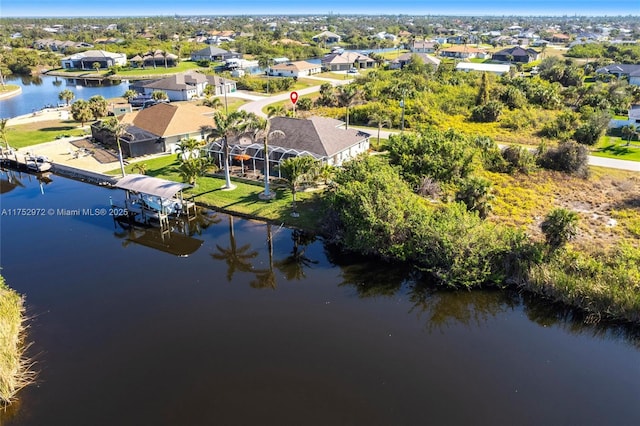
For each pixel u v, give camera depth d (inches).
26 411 860.0
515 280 1251.8
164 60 5708.7
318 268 1384.1
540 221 1593.3
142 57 5871.1
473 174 1953.7
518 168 2108.8
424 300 1231.5
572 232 1244.5
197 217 1707.7
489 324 1139.9
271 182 1973.4
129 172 2105.1
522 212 1662.2
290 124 2217.0
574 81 4220.0
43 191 1994.3
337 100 3592.5
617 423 844.0
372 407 867.4
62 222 1700.3
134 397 888.3
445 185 1814.7
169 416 844.6
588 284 1154.0
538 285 1209.4
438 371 967.0
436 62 5620.1
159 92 3804.1
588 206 1728.6
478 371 971.3
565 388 929.5
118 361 984.9
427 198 1731.1
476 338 1083.3
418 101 3253.0
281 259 1434.5
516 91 3425.2
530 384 938.1
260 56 6314.0
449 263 1255.5
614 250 1321.4
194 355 1001.5
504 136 2738.7
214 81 4222.4
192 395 890.7
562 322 1154.7
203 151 2187.5
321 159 1993.1
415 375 953.5
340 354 1011.3
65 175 2193.7
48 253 1469.0
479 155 2119.8
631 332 1109.1
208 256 1457.9
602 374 973.2
